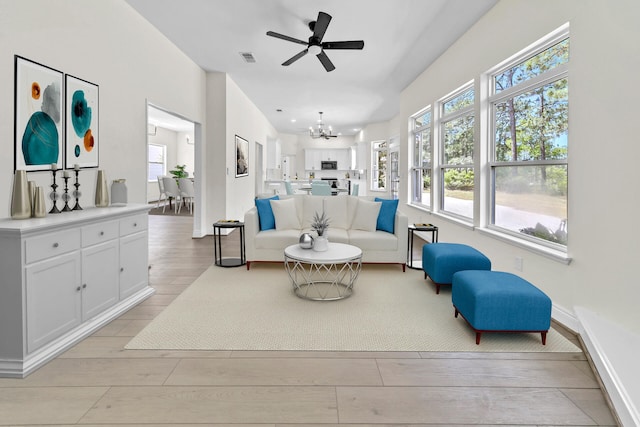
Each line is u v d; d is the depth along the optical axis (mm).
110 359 2223
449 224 5191
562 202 3025
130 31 3908
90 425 1640
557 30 2898
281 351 2346
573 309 2715
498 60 3703
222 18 4133
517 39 3369
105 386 1939
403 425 1662
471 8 3857
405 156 7309
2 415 1700
